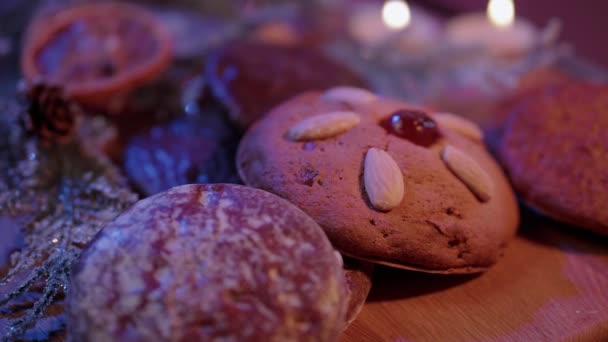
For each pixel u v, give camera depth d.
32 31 0.36
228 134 0.31
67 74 0.32
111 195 0.27
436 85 0.37
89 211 0.27
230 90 0.31
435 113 0.28
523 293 0.26
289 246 0.21
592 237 0.28
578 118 0.29
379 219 0.23
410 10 0.42
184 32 0.38
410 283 0.26
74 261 0.22
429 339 0.24
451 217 0.24
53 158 0.29
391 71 0.37
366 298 0.25
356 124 0.25
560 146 0.28
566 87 0.30
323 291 0.20
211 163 0.30
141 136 0.32
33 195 0.27
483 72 0.37
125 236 0.21
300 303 0.20
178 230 0.21
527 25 0.41
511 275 0.26
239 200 0.22
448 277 0.26
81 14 0.34
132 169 0.30
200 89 0.34
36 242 0.25
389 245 0.23
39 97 0.28
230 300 0.20
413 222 0.24
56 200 0.27
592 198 0.27
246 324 0.20
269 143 0.25
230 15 0.40
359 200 0.24
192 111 0.33
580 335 0.24
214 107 0.33
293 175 0.24
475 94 0.36
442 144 0.26
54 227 0.26
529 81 0.38
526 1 0.52
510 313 0.25
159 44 0.34
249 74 0.31
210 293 0.20
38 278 0.24
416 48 0.38
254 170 0.25
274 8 0.41
